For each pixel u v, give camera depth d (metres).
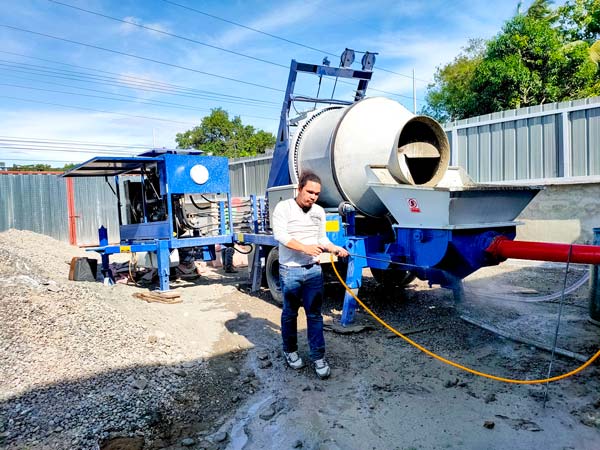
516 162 9.32
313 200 3.60
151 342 4.20
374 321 5.04
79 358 3.65
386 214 5.33
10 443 2.60
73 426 2.80
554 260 3.18
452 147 10.46
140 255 7.92
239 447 2.69
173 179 6.95
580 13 20.22
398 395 3.29
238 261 10.49
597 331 4.39
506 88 17.12
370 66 6.91
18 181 13.12
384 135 5.19
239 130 39.72
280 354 4.19
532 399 3.13
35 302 4.38
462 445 2.62
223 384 3.58
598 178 7.97
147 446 2.69
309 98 6.65
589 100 8.19
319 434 2.80
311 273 3.60
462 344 4.23
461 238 3.90
